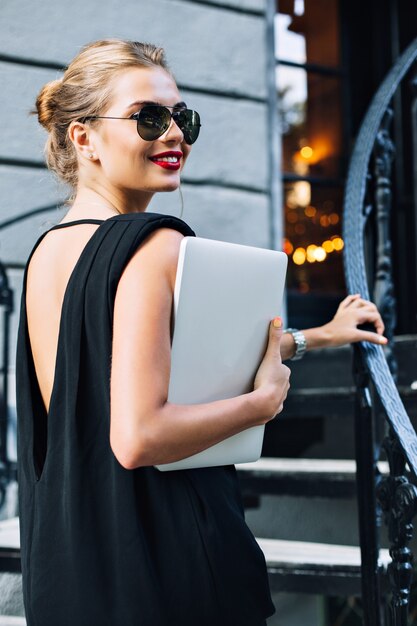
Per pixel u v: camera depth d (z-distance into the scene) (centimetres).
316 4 509
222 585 128
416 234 475
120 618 122
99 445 127
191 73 412
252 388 141
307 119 500
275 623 302
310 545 270
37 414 140
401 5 511
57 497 129
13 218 357
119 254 125
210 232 410
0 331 346
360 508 201
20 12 368
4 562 257
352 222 232
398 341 314
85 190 146
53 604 125
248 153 424
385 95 256
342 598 311
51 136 152
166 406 121
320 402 299
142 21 400
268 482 277
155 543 125
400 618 186
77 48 379
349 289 216
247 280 135
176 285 126
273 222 429
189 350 129
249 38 430
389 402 190
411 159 495
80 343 128
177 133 144
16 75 365
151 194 152
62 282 134
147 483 127
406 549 187
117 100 142
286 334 186
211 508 131
